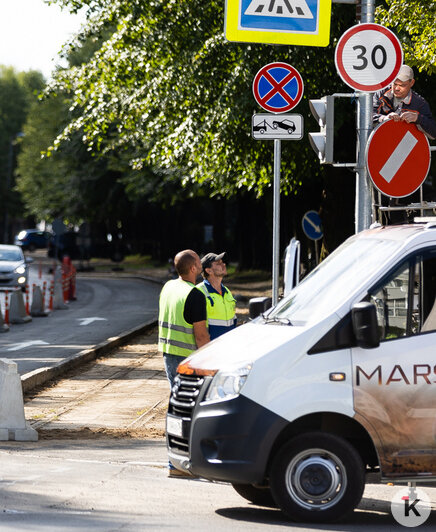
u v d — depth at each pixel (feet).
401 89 76.43
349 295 56.29
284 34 84.74
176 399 58.95
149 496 62.34
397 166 72.23
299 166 194.39
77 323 225.76
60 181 483.92
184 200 398.42
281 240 319.47
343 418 56.29
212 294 77.82
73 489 63.41
